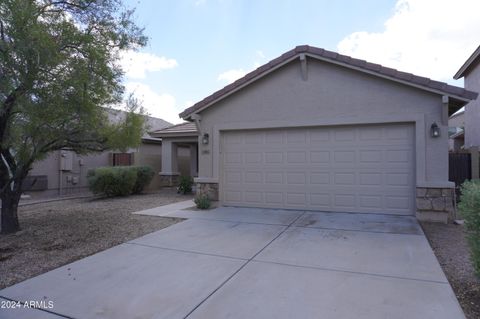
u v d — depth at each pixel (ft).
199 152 33.88
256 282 13.65
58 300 12.23
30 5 17.88
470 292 12.45
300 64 29.48
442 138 24.84
